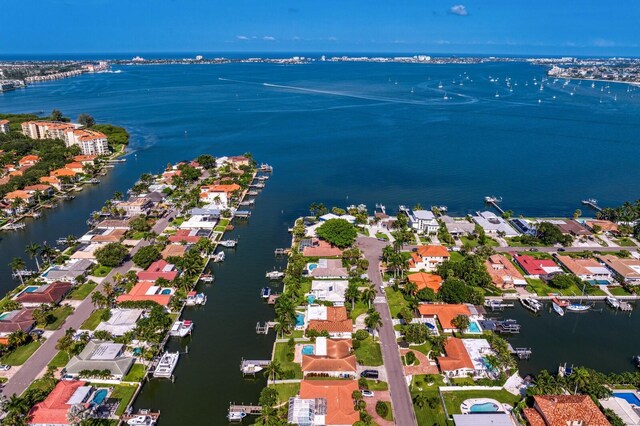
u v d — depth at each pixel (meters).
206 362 141.38
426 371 134.50
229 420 120.00
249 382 133.88
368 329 153.25
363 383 128.50
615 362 143.00
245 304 172.12
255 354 144.75
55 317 159.00
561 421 110.19
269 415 115.12
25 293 168.88
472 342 144.62
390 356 140.75
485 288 180.75
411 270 192.50
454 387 127.94
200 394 129.12
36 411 114.50
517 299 176.50
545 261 196.62
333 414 115.12
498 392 127.31
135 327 149.50
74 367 131.38
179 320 160.75
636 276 183.62
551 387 122.44
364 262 186.75
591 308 173.00
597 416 111.12
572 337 155.38
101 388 126.25
